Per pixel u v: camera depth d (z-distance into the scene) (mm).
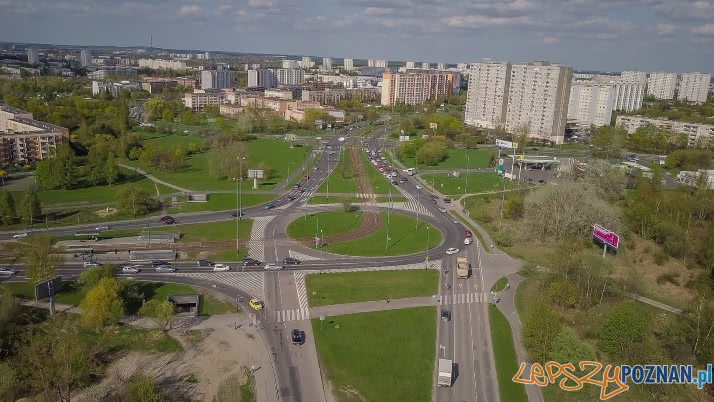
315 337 145125
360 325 151375
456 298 170125
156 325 150625
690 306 159875
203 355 136625
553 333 135250
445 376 123188
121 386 123812
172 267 188875
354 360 134750
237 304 163500
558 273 178000
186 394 121438
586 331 150000
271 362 133500
